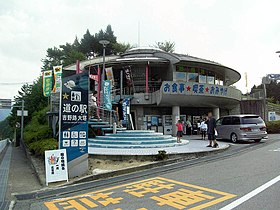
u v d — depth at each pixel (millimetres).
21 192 7172
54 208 5637
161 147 13195
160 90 23094
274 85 63469
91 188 7168
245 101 30703
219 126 18172
